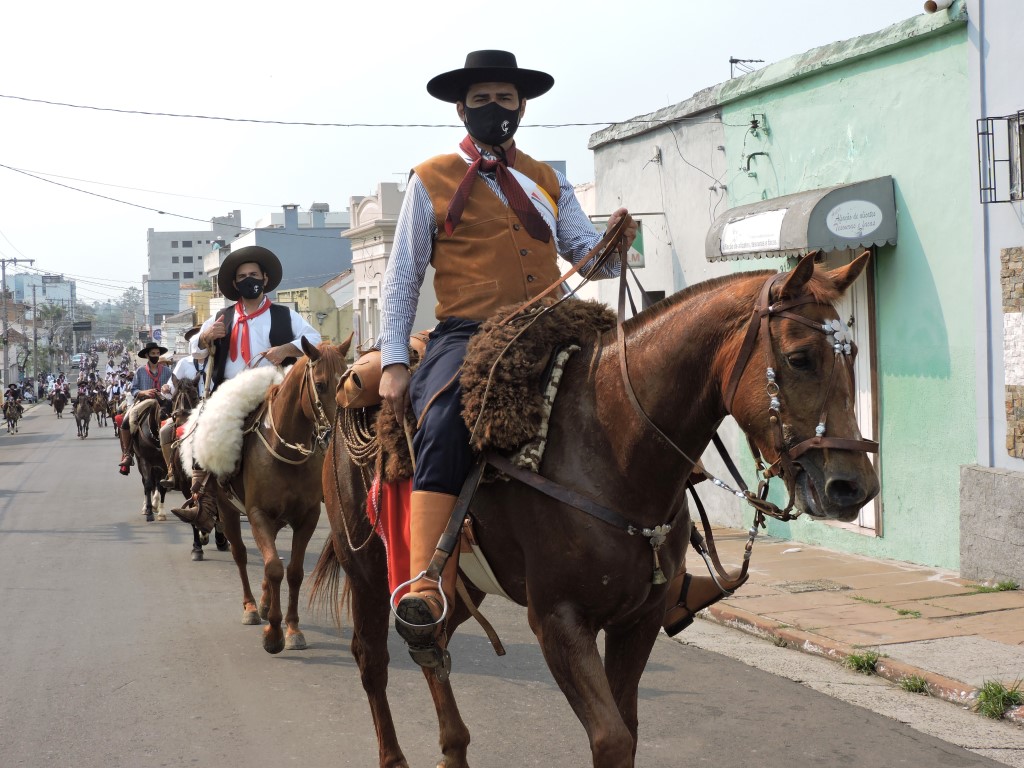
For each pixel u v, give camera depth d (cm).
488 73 391
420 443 371
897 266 931
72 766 499
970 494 848
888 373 948
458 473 362
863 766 490
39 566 1065
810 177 1034
